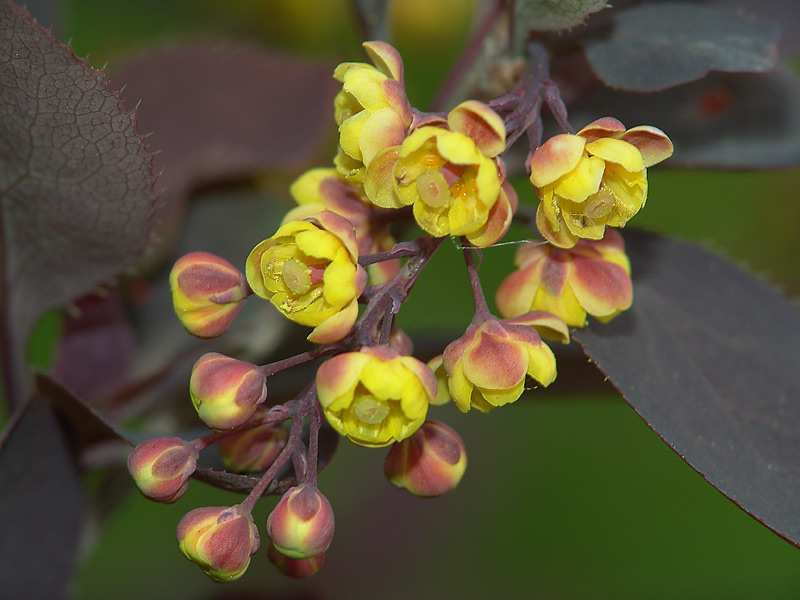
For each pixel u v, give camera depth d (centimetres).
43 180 27
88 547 29
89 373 31
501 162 25
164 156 31
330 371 25
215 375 25
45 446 27
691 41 27
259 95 32
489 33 29
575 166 25
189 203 32
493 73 29
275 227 32
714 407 27
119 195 27
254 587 33
